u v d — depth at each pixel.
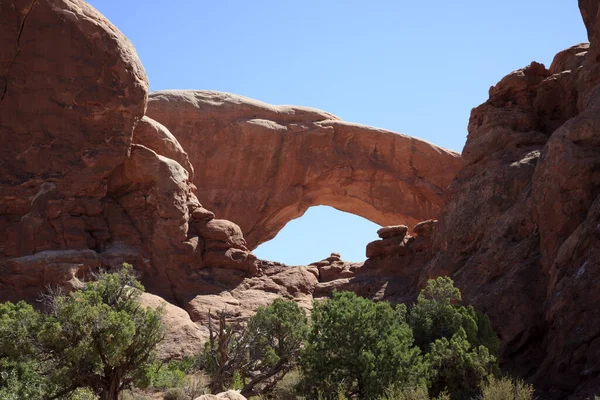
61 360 17.66
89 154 35.00
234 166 45.59
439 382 17.69
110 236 34.78
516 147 32.09
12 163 34.16
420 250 37.16
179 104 45.53
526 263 25.39
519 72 35.25
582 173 24.20
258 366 23.28
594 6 36.41
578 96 31.16
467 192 31.19
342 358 17.03
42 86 35.16
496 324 23.92
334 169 46.81
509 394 14.03
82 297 18.36
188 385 22.47
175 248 35.12
